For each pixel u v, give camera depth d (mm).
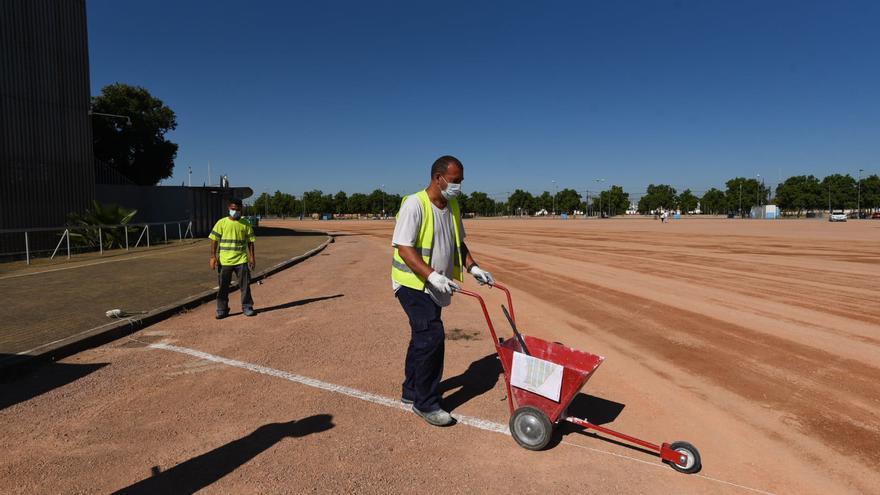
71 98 18906
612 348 5785
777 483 2984
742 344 5930
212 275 11273
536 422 3299
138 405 3996
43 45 17781
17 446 3303
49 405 3988
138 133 37312
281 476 2961
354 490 2828
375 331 6477
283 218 127625
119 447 3299
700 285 10320
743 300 8656
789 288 9883
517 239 26375
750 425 3773
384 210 134250
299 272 13062
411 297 3764
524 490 2859
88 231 17734
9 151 16516
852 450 3395
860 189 94812
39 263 13664
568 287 10188
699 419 3875
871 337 6219
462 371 4961
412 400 4074
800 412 4008
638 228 40938
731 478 3033
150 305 7637
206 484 2865
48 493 2771
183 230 25703
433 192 3830
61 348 5258
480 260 15547
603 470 3107
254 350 5578
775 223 52562
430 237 3766
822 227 40062
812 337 6223
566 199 135125
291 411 3910
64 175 18547
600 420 3854
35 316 6770
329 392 4324
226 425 3643
